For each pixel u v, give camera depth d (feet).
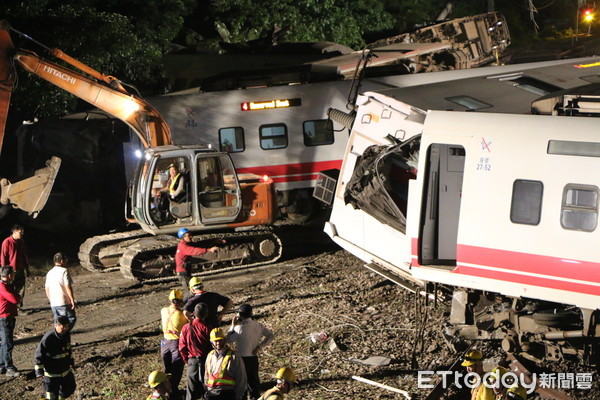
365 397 35.88
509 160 35.99
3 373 42.88
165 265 61.31
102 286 60.54
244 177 66.03
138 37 91.35
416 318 41.42
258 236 64.18
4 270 42.32
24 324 52.19
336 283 55.93
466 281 37.24
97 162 75.36
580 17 165.58
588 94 39.70
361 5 139.33
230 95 73.72
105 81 64.49
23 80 75.05
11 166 83.56
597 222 33.88
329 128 74.59
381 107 45.37
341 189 46.98
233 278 60.80
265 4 127.95
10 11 75.87
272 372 39.65
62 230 76.23
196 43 114.21
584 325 34.63
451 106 45.01
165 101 73.10
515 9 170.40
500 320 37.78
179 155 60.13
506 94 48.85
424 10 150.92
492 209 36.24
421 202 38.32
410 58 83.05
